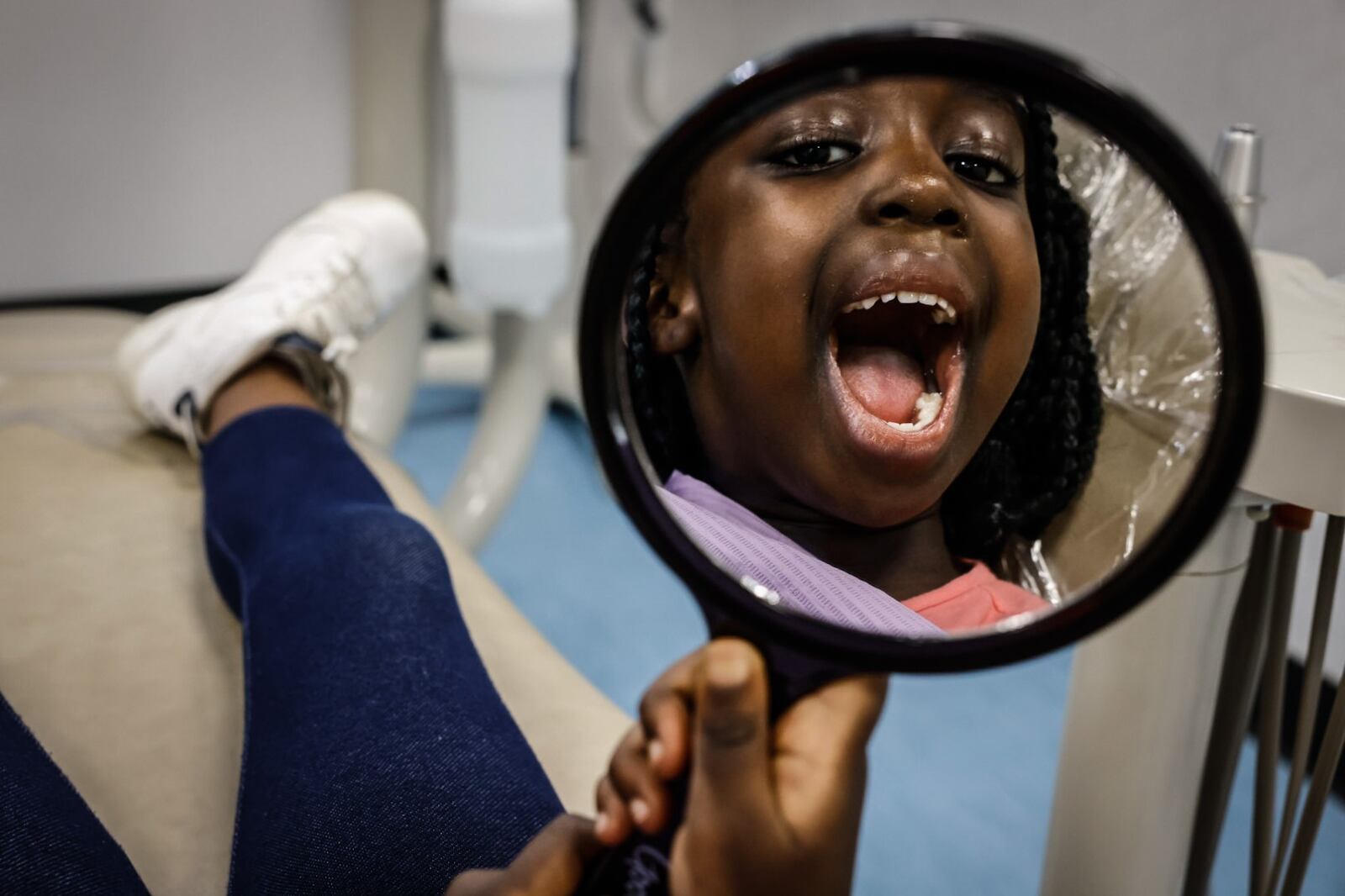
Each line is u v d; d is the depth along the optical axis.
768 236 0.36
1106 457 0.39
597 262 0.31
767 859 0.32
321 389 1.11
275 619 0.72
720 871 0.32
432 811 0.57
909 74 0.30
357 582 0.71
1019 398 0.40
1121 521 0.38
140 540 0.95
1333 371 0.56
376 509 0.79
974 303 0.40
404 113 1.87
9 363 1.31
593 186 2.12
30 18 2.02
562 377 2.11
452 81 1.58
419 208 1.94
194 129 2.17
